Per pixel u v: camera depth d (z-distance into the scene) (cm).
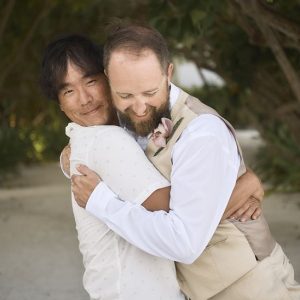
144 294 256
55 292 552
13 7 1070
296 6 671
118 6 982
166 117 251
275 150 1151
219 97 1075
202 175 239
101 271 260
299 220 829
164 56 244
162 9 573
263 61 801
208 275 260
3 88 1330
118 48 239
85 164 258
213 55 857
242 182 263
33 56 1212
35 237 773
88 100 267
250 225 262
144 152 262
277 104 884
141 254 257
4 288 566
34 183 1366
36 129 1806
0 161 1417
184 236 238
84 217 265
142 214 243
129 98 244
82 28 1109
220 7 628
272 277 261
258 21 581
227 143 248
